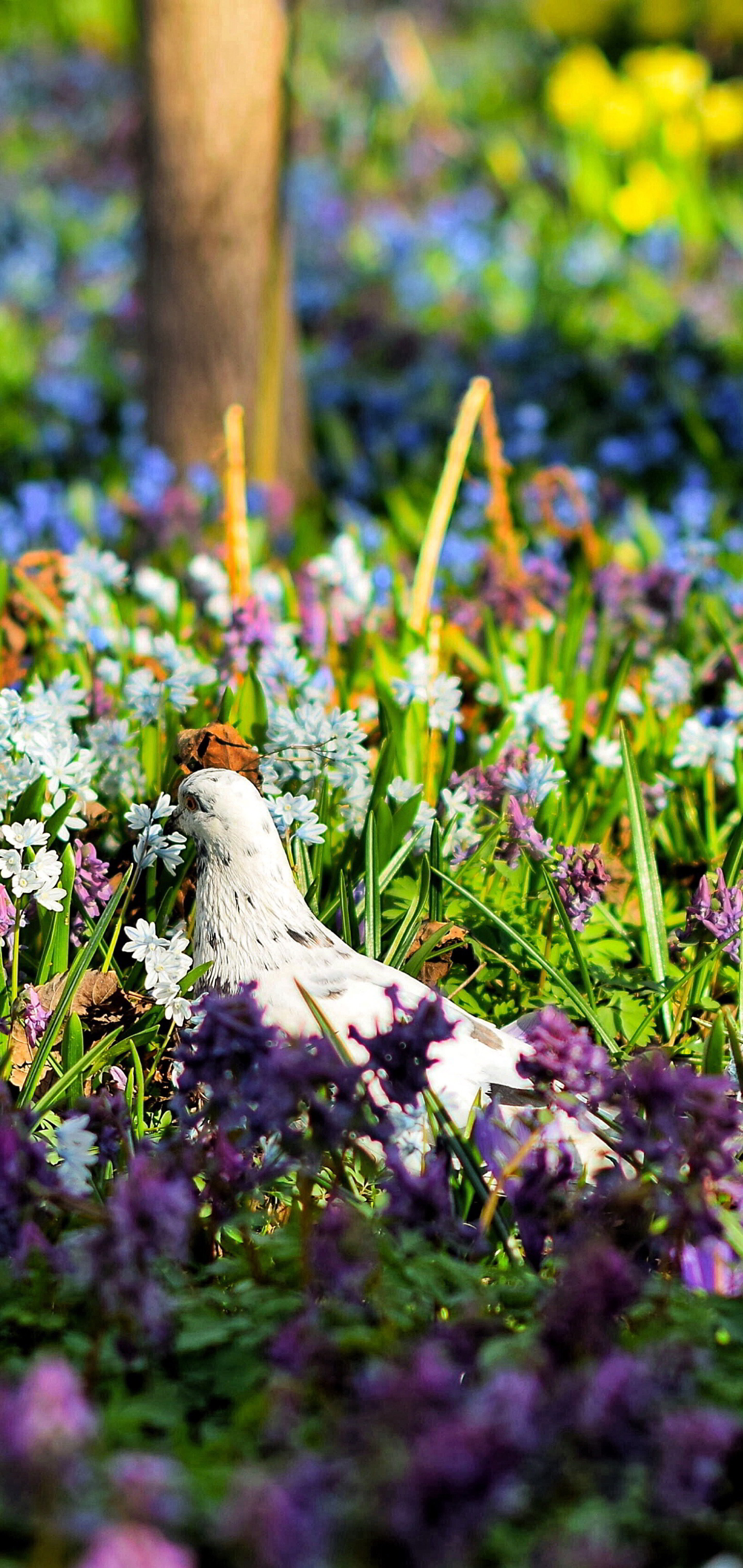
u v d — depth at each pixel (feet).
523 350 31.19
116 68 57.77
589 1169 9.88
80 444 29.43
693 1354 7.14
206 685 14.92
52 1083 10.66
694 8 48.01
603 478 27.27
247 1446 6.87
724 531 23.04
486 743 14.99
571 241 36.68
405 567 21.11
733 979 12.78
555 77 40.14
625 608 18.35
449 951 11.71
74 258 38.93
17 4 62.69
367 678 16.83
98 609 16.89
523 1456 5.96
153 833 11.06
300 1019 10.32
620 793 14.48
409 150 47.73
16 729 12.09
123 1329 7.41
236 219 22.41
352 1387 7.05
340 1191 8.68
